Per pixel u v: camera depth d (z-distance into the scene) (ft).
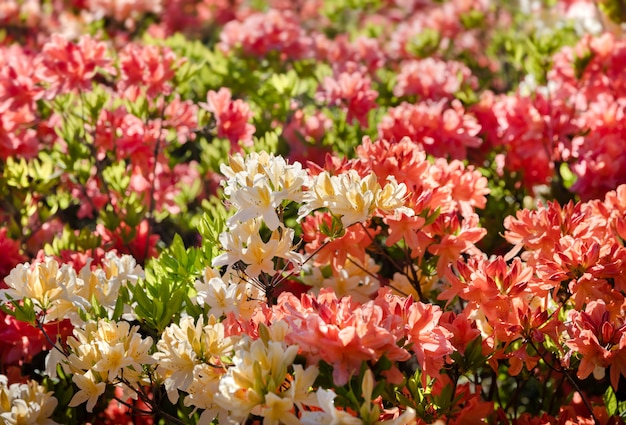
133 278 4.19
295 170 3.83
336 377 3.41
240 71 6.52
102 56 5.20
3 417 3.81
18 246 5.03
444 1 10.57
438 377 3.87
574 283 3.91
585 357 3.74
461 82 6.35
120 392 4.45
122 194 5.18
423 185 4.28
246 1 11.85
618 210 4.27
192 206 5.83
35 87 5.34
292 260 3.90
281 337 3.53
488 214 5.19
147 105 5.22
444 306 4.31
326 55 7.56
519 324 3.84
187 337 3.69
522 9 9.05
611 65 5.73
